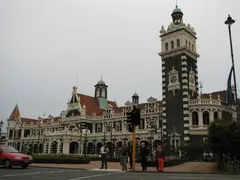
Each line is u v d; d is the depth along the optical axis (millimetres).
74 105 97625
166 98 68812
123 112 85875
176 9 74625
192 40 73312
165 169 33031
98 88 106375
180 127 64312
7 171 26266
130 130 30641
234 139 30719
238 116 38719
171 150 60219
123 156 30703
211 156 53375
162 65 72000
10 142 119250
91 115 95875
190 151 55938
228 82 45781
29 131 116750
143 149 30766
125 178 21016
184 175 24250
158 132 70375
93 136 87688
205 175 24375
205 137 61000
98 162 49094
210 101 63219
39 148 100062
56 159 43250
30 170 28391
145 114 78688
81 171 28750
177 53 69562
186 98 65062
